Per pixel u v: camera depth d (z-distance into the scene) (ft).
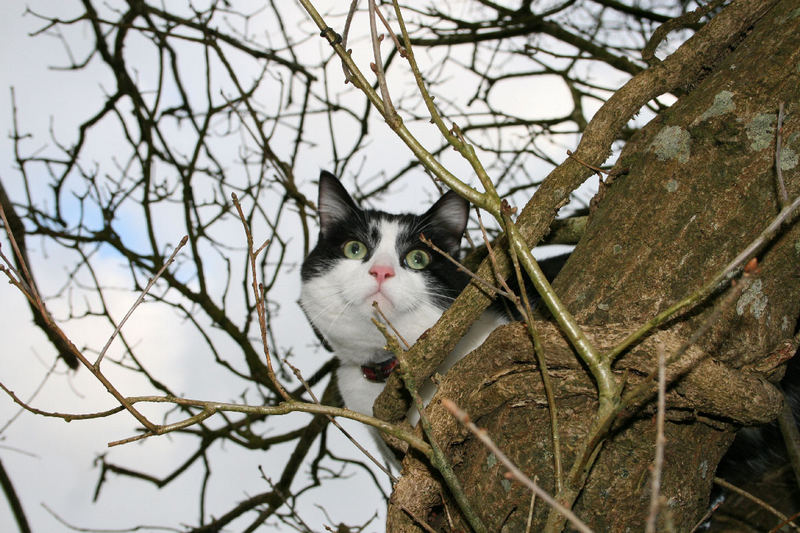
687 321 0.91
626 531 0.91
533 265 0.84
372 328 1.55
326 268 1.63
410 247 1.63
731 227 0.93
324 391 1.94
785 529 1.31
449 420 0.98
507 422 0.96
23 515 1.69
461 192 0.90
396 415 1.12
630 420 0.91
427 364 1.03
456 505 0.99
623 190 1.00
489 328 1.52
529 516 0.85
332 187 1.67
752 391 0.89
